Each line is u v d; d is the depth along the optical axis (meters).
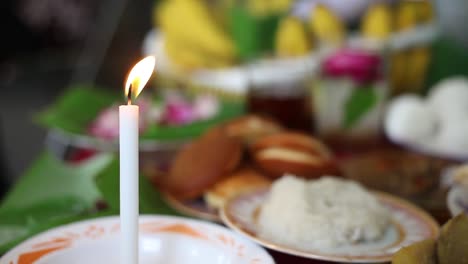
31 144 1.95
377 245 0.84
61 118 1.21
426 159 1.12
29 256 0.78
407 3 1.40
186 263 0.81
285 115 1.20
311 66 1.26
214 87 1.51
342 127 1.19
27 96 2.29
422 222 0.88
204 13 1.58
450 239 0.75
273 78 1.26
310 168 0.95
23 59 2.73
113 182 0.92
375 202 0.88
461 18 1.59
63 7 2.74
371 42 1.35
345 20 1.45
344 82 1.18
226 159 0.98
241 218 0.87
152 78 1.63
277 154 0.97
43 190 0.96
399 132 1.15
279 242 0.83
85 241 0.81
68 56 2.77
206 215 0.94
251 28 1.51
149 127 1.20
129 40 1.79
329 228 0.83
